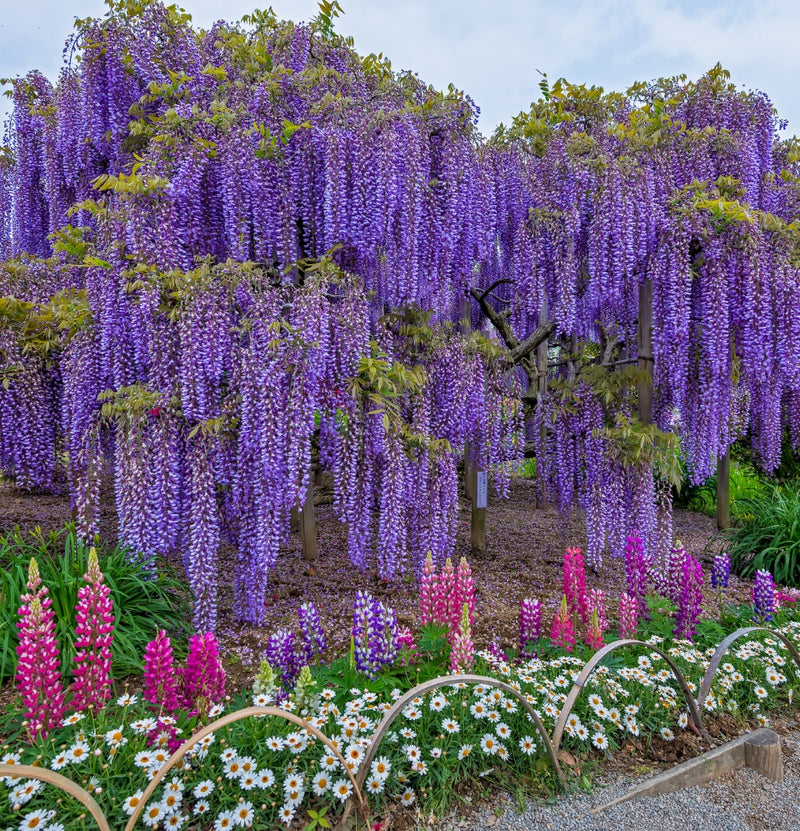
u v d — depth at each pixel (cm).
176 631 365
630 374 533
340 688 266
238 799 192
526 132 554
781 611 406
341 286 396
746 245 455
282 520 399
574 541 629
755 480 827
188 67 471
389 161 405
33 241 614
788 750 263
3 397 447
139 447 346
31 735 217
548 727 243
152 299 350
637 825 207
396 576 485
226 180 398
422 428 440
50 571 339
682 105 561
